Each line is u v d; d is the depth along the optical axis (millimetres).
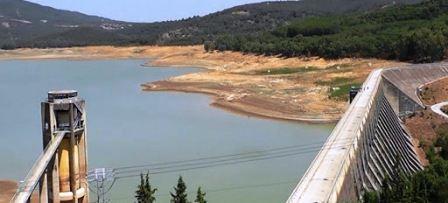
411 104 136000
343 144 68312
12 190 89438
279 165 98562
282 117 148125
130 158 106250
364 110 91562
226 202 79000
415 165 90562
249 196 81500
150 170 96438
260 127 137000
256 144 117625
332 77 198000
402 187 64500
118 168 98750
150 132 131625
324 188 52000
